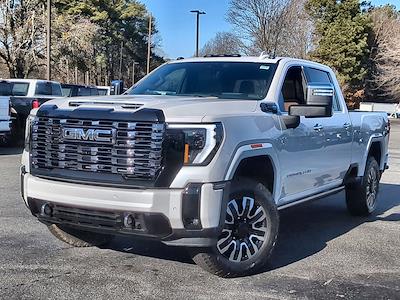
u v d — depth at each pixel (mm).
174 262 5641
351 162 7656
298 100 6516
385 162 9000
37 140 5098
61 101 5297
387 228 7703
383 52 54188
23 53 37438
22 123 17203
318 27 55531
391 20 57688
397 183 12414
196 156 4645
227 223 5051
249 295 4773
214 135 4711
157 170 4586
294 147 5965
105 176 4723
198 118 4699
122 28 77250
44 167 5059
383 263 5938
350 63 54156
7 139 17094
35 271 5223
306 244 6672
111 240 6289
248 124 5191
